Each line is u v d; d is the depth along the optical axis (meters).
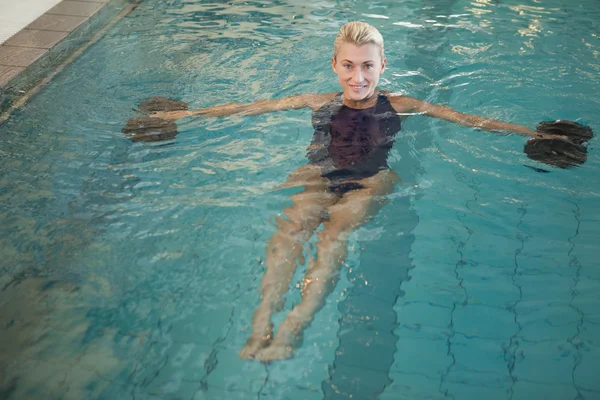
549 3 5.19
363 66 2.79
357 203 2.44
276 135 3.00
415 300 2.03
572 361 1.82
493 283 2.12
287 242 2.22
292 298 1.98
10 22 4.70
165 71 3.83
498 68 3.77
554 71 3.71
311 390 1.72
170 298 2.05
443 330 1.93
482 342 1.89
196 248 2.26
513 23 4.66
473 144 2.90
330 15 4.91
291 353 1.82
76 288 2.11
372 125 2.93
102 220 2.44
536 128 3.00
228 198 2.53
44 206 2.54
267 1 5.33
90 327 1.95
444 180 2.65
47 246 2.31
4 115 3.31
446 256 2.23
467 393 1.72
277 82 3.58
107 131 3.12
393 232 2.32
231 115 3.18
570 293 2.08
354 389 1.72
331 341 1.86
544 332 1.93
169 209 2.49
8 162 2.86
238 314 1.98
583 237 2.34
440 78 3.63
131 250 2.27
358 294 2.03
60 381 1.76
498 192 2.59
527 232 2.37
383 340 1.87
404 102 3.07
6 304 2.04
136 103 3.42
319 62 3.87
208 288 2.08
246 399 1.69
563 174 2.71
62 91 3.59
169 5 5.28
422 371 1.79
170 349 1.86
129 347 1.87
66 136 3.09
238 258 2.21
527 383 1.75
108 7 5.13
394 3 5.23
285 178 2.65
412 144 2.86
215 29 4.62
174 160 2.84
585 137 2.90
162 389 1.73
